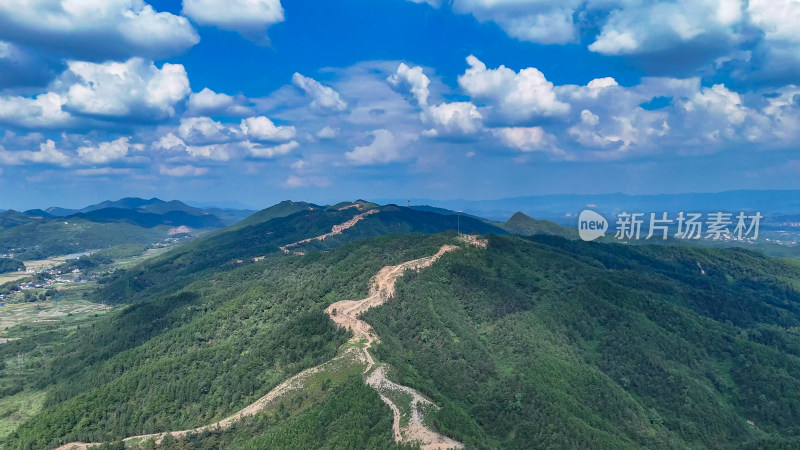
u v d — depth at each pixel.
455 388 188.25
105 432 184.00
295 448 143.38
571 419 176.75
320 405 163.62
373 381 169.38
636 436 188.88
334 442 143.25
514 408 180.00
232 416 177.88
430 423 152.00
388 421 150.50
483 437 159.00
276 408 171.50
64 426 187.62
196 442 165.00
